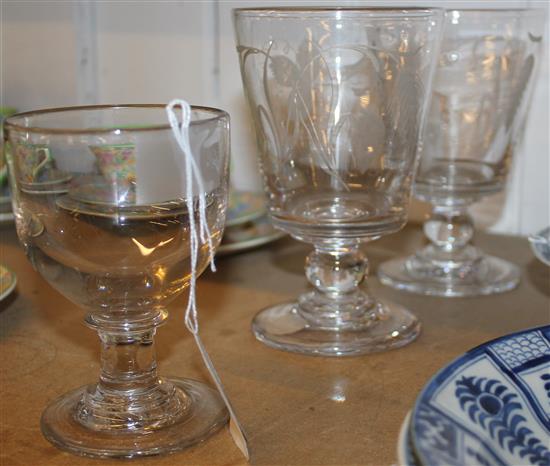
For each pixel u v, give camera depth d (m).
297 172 0.57
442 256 0.72
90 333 0.59
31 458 0.42
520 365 0.40
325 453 0.42
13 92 1.14
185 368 0.53
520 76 0.68
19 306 0.64
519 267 0.73
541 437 0.37
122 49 1.01
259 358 0.54
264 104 0.56
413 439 0.32
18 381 0.51
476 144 0.70
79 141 0.40
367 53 0.54
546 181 0.79
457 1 0.78
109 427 0.44
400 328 0.58
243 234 0.78
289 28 0.54
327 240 0.58
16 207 0.43
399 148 0.56
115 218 0.41
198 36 0.94
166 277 0.43
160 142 0.40
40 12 1.07
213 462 0.42
